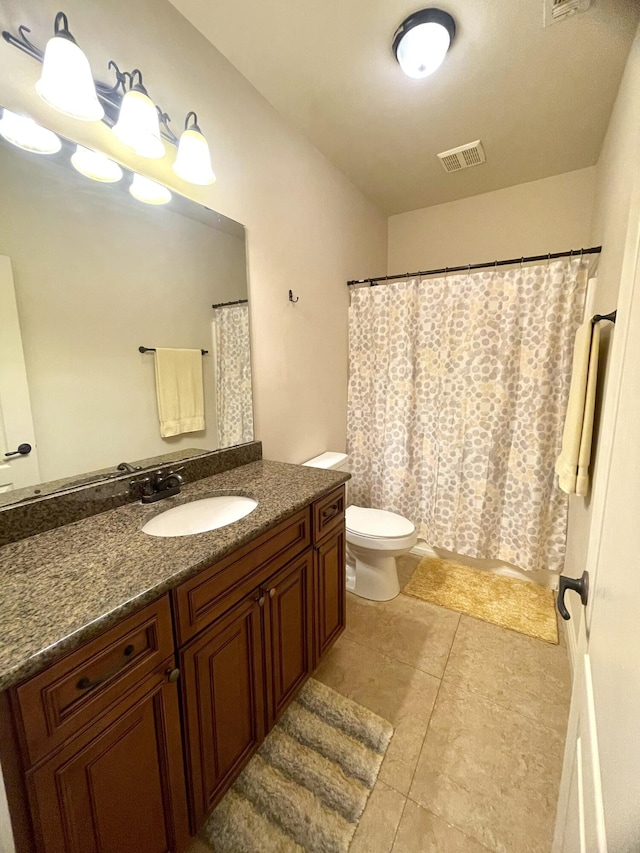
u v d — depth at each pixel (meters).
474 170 2.26
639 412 0.44
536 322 1.99
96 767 0.71
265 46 1.39
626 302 0.60
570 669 1.57
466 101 1.67
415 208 2.79
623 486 0.50
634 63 1.23
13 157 0.96
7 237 0.96
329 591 1.51
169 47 1.25
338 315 2.40
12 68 0.92
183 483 1.42
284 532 1.21
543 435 2.03
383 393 2.50
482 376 2.13
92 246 1.14
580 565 1.57
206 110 1.39
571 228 2.32
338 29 1.33
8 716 0.59
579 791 0.59
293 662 1.31
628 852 0.31
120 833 0.77
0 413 0.97
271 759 1.22
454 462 2.28
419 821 1.05
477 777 1.17
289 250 1.88
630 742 0.34
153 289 1.32
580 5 1.21
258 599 1.10
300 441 2.10
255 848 1.00
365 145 2.01
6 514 0.95
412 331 2.34
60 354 1.08
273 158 1.73
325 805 1.09
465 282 2.13
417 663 1.61
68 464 1.11
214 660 0.96
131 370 1.27
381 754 1.23
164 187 1.29
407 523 2.06
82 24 1.02
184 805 0.91
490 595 2.08
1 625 0.65
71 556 0.89
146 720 0.80
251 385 1.73
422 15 1.25
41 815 0.64
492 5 1.23
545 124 1.82
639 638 0.36
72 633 0.64
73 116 0.93
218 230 1.51
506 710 1.39
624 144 1.34
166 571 0.82
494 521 2.24
